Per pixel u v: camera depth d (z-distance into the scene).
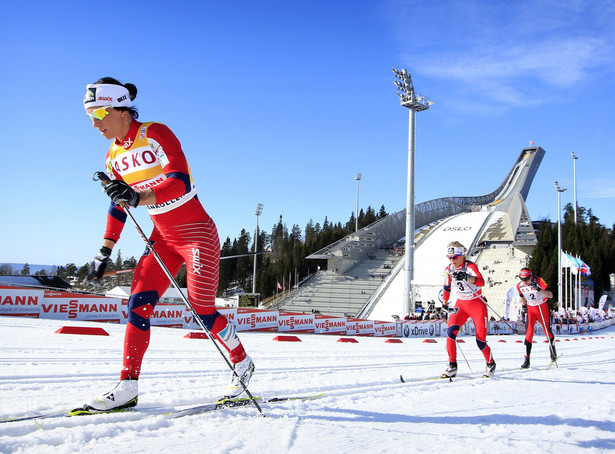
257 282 82.00
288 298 57.66
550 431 3.25
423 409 3.76
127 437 2.47
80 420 2.72
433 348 12.88
